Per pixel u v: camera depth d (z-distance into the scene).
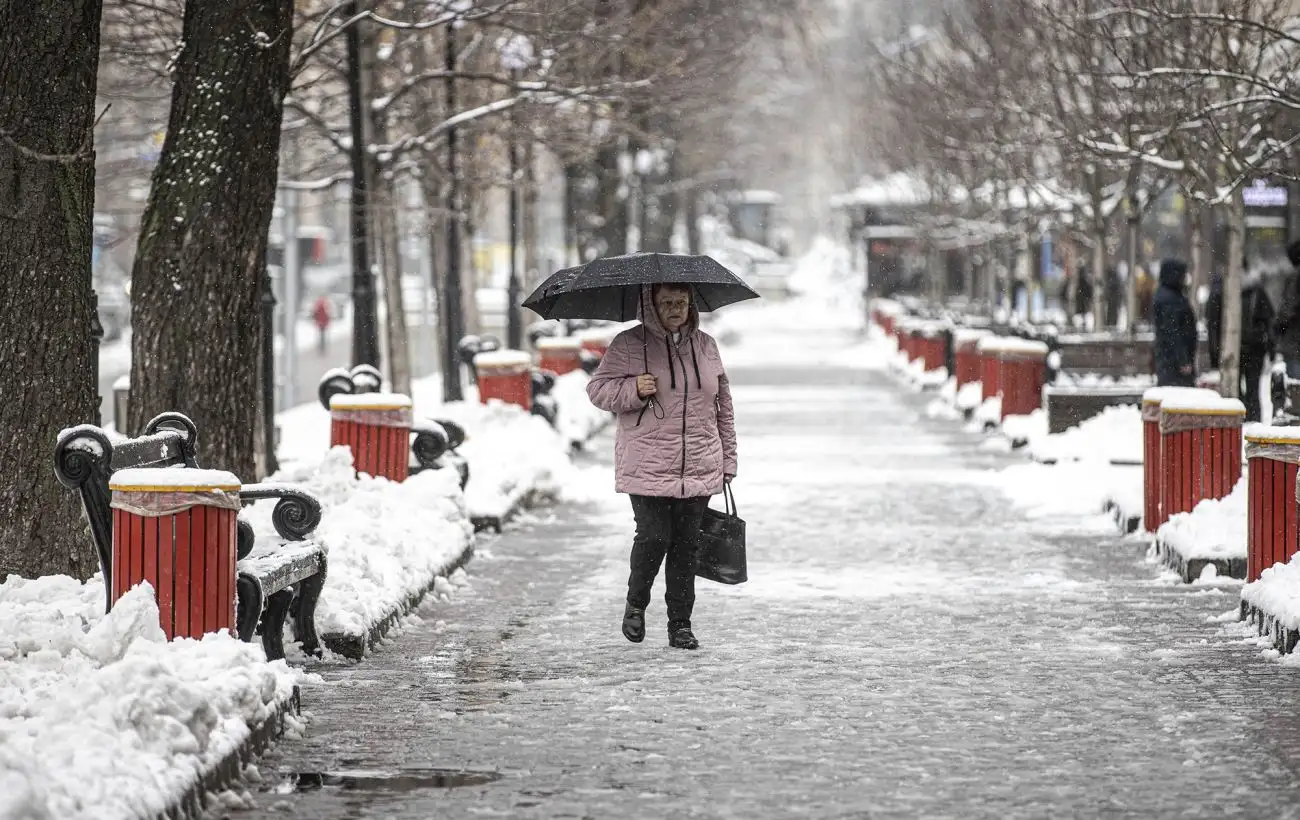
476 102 78.88
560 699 26.12
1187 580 37.41
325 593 30.00
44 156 28.50
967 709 25.38
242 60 37.81
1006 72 77.62
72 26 29.89
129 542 24.23
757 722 24.58
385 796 20.66
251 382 38.53
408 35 68.69
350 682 27.44
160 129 69.88
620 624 32.84
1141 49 64.25
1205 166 68.31
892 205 168.25
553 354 87.50
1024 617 33.44
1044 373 74.56
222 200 37.72
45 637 23.28
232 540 24.64
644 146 122.19
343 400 41.03
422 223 83.00
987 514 50.06
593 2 64.50
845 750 22.92
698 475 29.55
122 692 19.98
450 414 63.72
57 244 30.16
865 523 48.22
